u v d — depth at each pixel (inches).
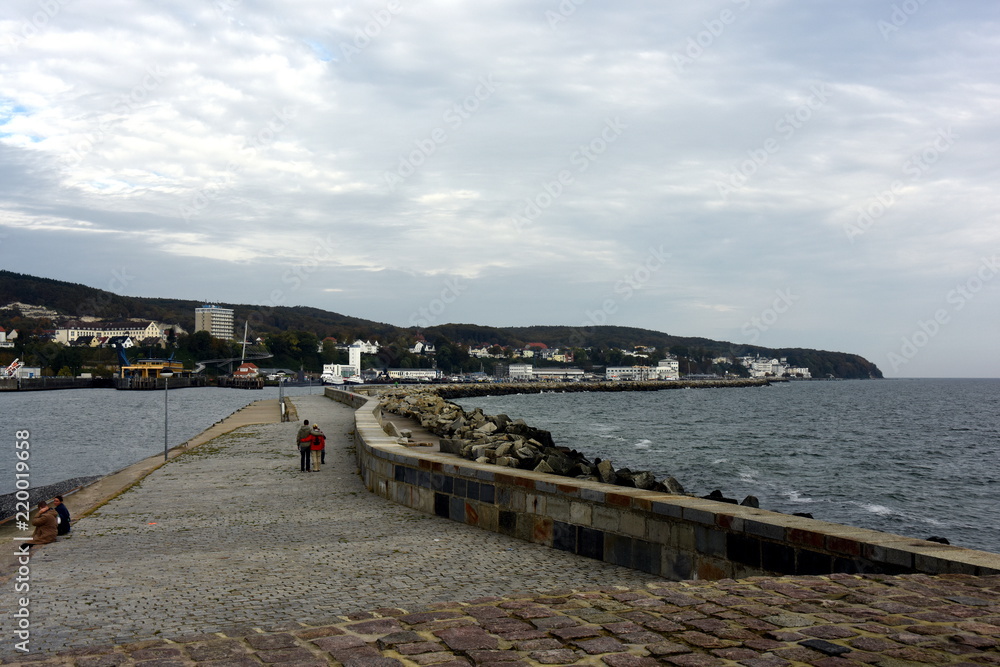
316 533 426.3
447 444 608.7
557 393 6358.3
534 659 160.1
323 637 178.4
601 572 326.3
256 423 1438.2
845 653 161.2
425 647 169.3
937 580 220.5
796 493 1110.4
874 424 2655.0
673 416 3048.7
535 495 391.9
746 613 193.0
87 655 168.9
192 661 162.6
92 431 2253.9
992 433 2298.2
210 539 415.5
